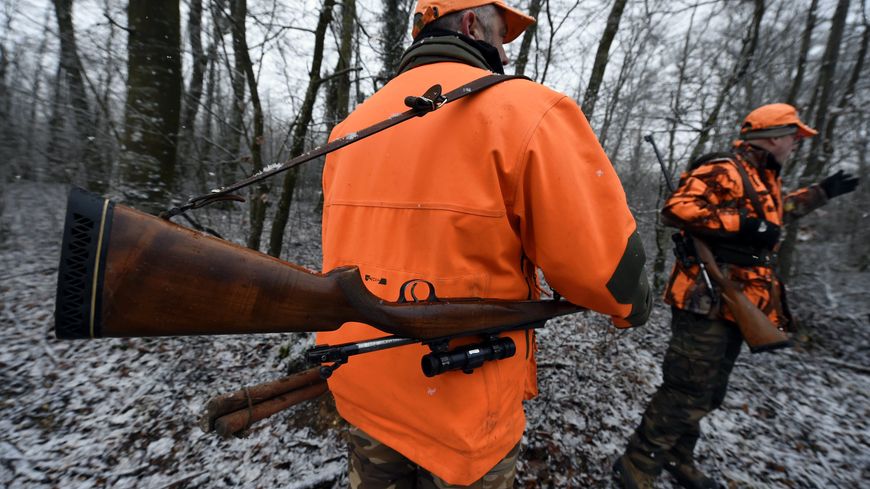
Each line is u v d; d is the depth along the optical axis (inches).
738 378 117.0
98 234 19.4
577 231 29.3
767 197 66.7
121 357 113.9
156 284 20.9
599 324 152.2
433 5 38.4
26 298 150.3
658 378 114.3
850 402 105.0
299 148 127.2
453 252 32.0
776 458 83.4
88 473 74.5
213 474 74.7
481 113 30.6
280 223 131.3
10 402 92.9
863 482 77.2
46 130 175.8
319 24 116.0
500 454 36.4
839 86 167.5
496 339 35.0
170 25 112.7
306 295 26.7
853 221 183.3
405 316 29.6
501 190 30.6
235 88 131.1
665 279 190.9
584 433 89.0
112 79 151.6
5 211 226.1
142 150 114.3
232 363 112.7
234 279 23.6
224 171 187.0
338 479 72.9
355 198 39.1
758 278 66.2
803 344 141.0
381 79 157.6
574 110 30.9
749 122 69.8
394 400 36.3
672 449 74.5
